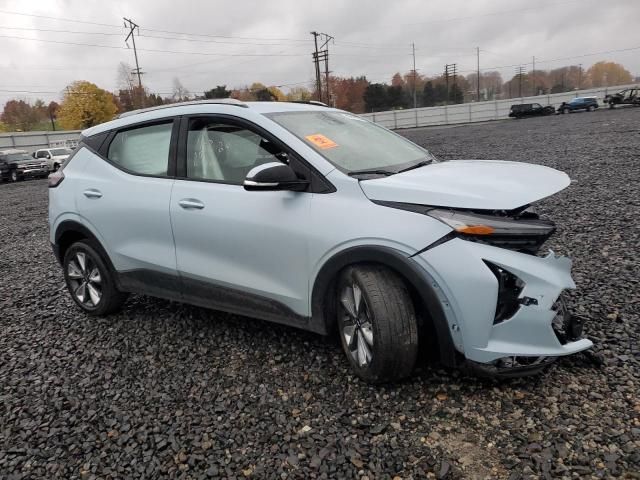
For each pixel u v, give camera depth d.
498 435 2.52
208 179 3.66
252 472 2.42
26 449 2.74
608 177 9.52
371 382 2.98
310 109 3.95
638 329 3.45
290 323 3.35
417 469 2.34
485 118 60.56
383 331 2.79
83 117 73.81
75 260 4.57
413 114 62.88
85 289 4.55
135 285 4.16
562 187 2.94
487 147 19.06
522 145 18.44
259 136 3.44
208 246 3.58
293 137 3.30
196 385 3.24
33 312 4.92
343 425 2.71
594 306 3.85
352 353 3.08
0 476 2.53
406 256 2.72
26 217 12.29
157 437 2.74
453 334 2.73
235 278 3.49
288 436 2.64
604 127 23.66
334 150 3.33
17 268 6.85
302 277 3.17
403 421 2.69
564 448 2.37
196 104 3.87
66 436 2.83
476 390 2.89
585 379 2.91
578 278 4.46
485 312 2.62
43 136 52.41
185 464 2.52
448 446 2.48
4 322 4.72
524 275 2.64
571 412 2.63
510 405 2.73
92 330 4.30
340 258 2.95
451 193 2.76
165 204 3.77
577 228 6.14
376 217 2.85
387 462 2.40
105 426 2.89
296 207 3.15
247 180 3.03
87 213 4.28
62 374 3.56
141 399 3.14
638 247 5.20
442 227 2.68
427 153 4.05
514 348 2.66
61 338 4.20
